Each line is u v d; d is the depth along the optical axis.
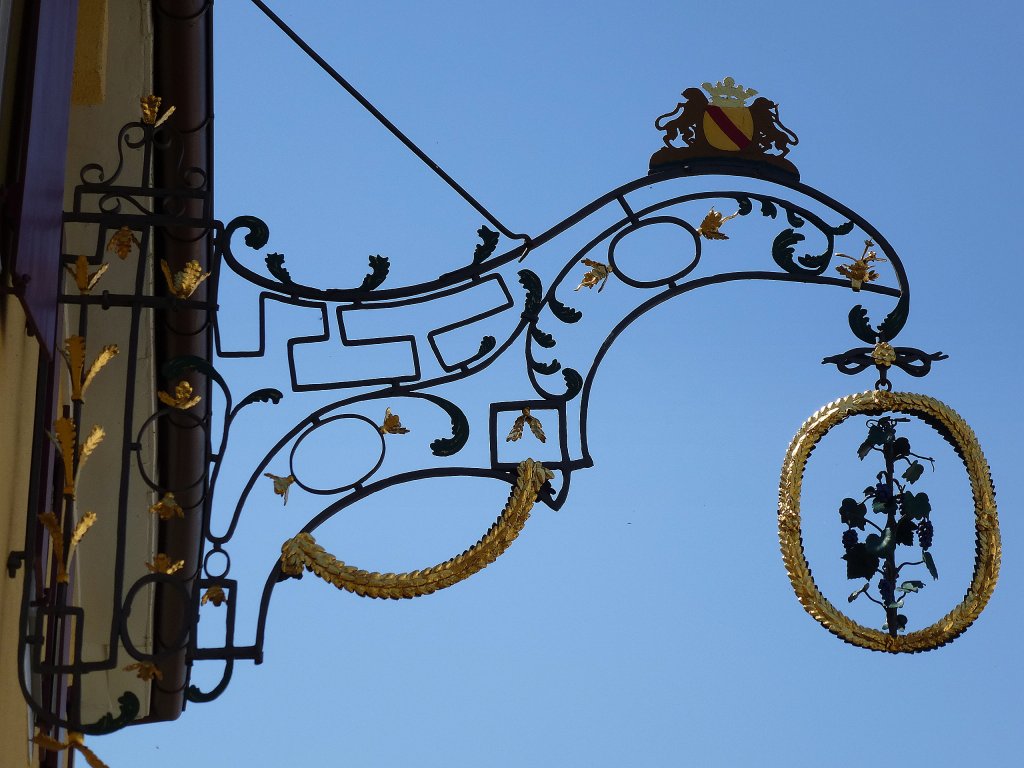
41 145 4.47
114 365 7.46
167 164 6.75
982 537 5.80
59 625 5.30
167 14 6.32
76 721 4.41
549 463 5.51
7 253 4.22
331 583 5.16
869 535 5.75
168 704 7.98
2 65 4.25
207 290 5.21
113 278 7.16
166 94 6.55
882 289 6.00
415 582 5.22
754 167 5.95
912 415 5.92
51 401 5.41
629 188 5.86
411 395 5.47
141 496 7.89
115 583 4.52
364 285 5.49
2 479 4.49
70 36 4.98
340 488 5.31
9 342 4.56
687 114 5.98
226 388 5.17
